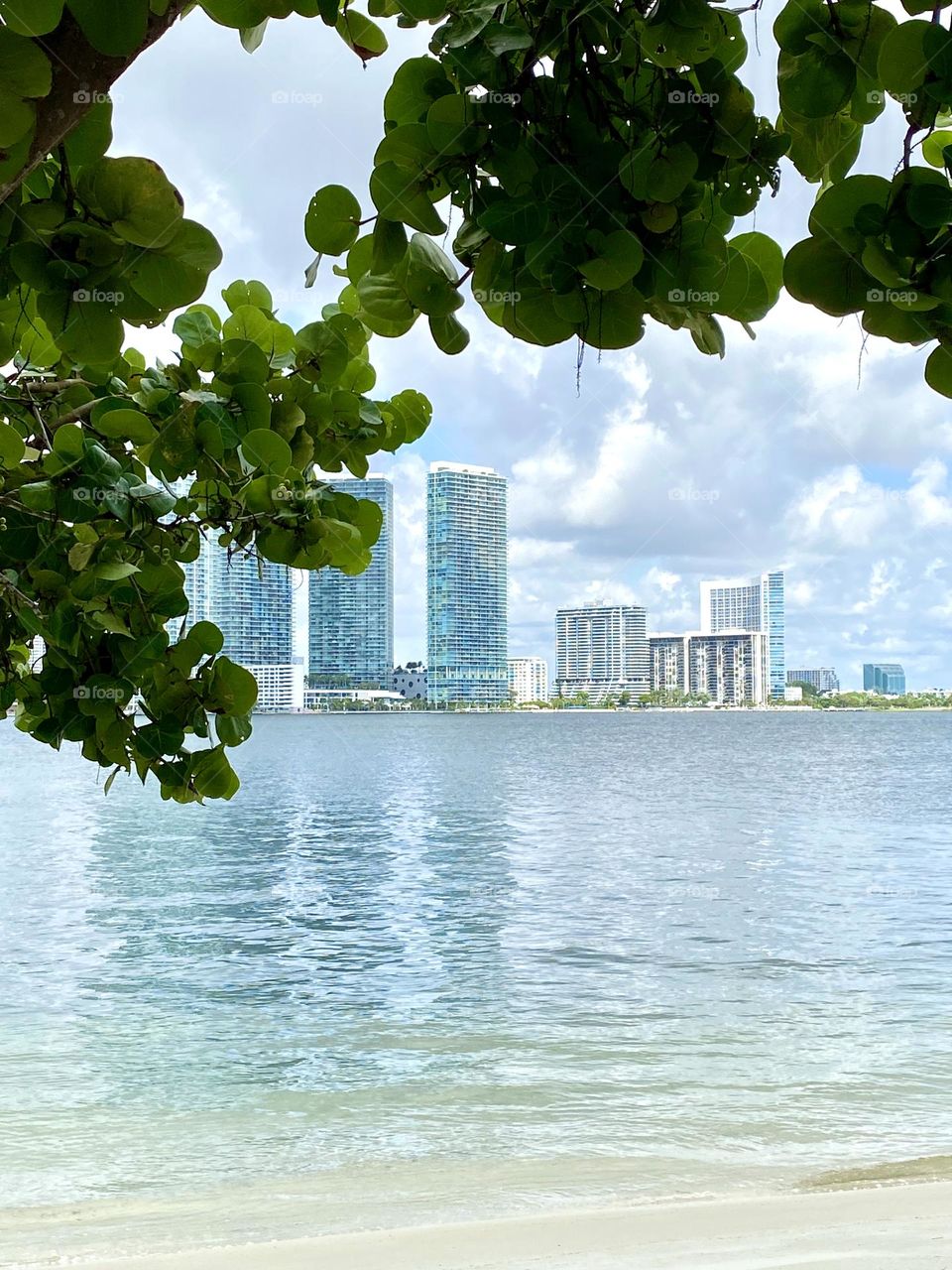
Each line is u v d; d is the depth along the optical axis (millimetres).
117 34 997
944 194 958
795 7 1234
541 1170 11641
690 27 1189
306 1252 5773
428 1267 4730
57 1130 13086
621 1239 5312
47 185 1504
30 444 2996
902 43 992
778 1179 10977
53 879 32562
